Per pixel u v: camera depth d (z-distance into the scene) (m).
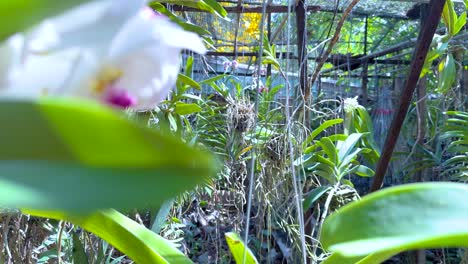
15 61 0.36
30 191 0.24
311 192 2.78
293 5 2.79
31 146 0.25
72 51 0.37
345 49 8.66
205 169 0.23
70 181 0.24
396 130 2.58
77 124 0.24
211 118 3.80
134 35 0.40
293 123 2.66
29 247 2.30
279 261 4.12
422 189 0.81
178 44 0.42
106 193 0.23
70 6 0.28
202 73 4.92
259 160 3.04
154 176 0.23
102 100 0.40
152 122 2.59
